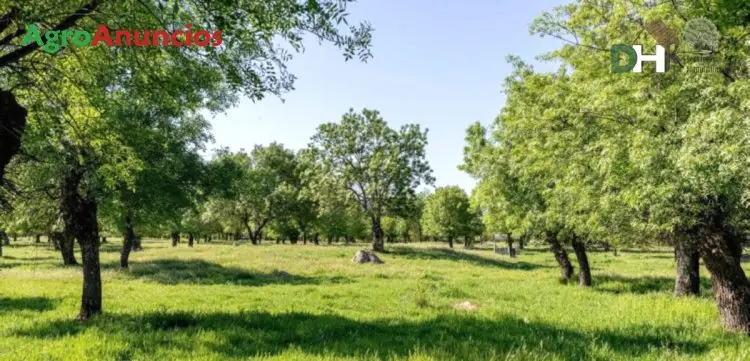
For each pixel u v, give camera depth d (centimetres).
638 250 8769
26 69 853
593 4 1218
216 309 1433
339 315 1323
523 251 7781
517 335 1000
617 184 1102
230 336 964
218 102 1549
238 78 895
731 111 780
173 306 1534
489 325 1147
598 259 5703
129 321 1164
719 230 1091
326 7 717
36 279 2330
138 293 1889
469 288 2261
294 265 3506
